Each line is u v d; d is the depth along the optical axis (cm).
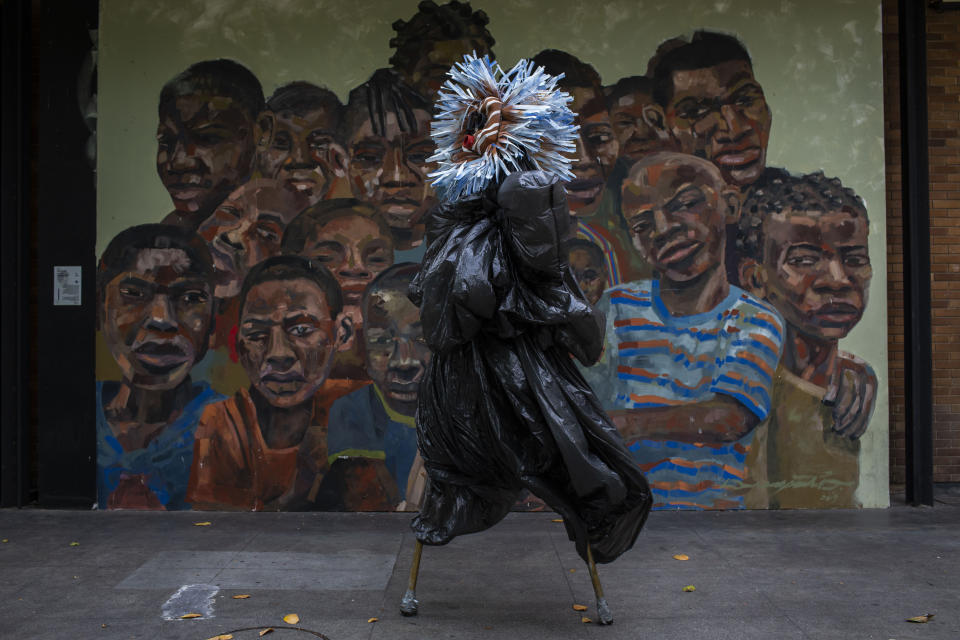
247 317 611
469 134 391
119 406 612
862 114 618
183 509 609
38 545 512
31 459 650
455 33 615
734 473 609
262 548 506
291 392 609
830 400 611
